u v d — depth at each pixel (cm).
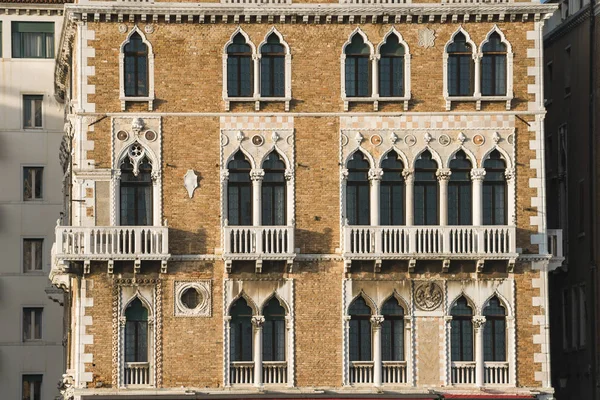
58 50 8475
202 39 7106
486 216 7150
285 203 7100
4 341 9556
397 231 7038
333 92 7125
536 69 7169
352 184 7138
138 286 7031
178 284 7044
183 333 7038
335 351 7069
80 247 6969
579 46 7975
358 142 7100
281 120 7106
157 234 6994
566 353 8106
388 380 7094
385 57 7150
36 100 9669
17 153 9625
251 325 7075
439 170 7119
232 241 7038
